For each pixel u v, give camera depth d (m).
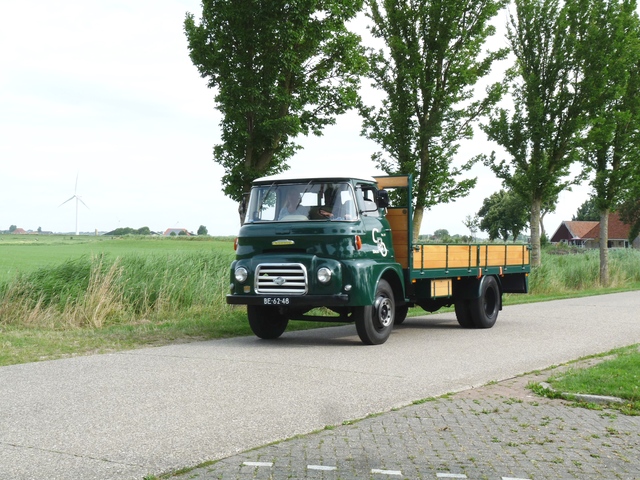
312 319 11.98
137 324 13.79
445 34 21.41
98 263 15.26
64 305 13.99
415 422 6.00
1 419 6.08
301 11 15.17
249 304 11.14
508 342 11.63
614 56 26.52
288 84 16.61
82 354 9.88
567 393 7.00
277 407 6.57
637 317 16.12
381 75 22.08
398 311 14.90
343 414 6.31
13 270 15.08
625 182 30.14
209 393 7.18
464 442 5.38
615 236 95.88
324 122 17.42
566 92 26.34
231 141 16.11
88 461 4.89
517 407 6.58
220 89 15.51
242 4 15.13
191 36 15.80
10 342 10.91
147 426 5.85
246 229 11.38
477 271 13.91
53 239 90.25
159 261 16.23
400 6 22.11
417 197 21.73
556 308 18.75
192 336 12.09
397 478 4.54
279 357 9.66
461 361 9.46
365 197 11.55
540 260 27.41
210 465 4.81
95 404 6.66
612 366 8.50
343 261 10.77
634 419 6.16
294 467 4.75
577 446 5.29
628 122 30.08
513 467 4.77
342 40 16.55
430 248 12.52
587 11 26.53
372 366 8.95
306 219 11.05
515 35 26.78
